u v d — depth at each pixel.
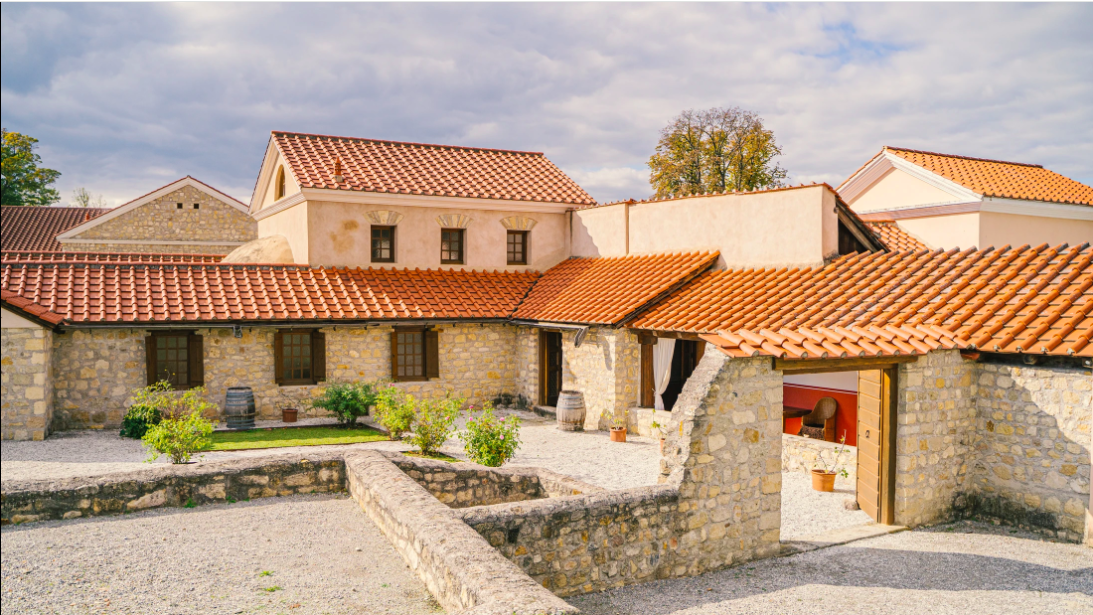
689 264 18.66
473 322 20.30
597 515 8.74
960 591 8.64
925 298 12.60
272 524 9.87
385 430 17.38
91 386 16.58
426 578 7.79
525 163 26.50
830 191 15.97
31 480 10.00
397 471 10.58
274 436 16.33
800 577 9.16
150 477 10.35
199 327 17.14
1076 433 10.27
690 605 8.30
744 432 9.68
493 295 21.67
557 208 23.98
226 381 17.94
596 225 22.89
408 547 8.45
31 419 15.29
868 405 11.52
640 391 17.66
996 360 11.34
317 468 11.44
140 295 17.58
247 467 10.95
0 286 16.52
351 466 11.24
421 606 7.32
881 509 11.09
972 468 11.66
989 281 12.55
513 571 6.79
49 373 15.95
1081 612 8.05
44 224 35.75
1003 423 11.25
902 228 23.77
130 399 16.86
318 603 7.38
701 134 44.94
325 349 18.97
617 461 14.81
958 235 22.00
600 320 17.27
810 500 12.31
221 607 7.24
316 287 19.75
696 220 19.25
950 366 11.30
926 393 11.00
